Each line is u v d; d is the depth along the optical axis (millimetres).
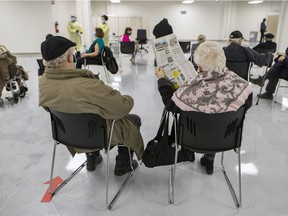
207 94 1377
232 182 1920
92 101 1390
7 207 1660
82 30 8750
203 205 1688
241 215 1599
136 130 1795
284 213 1609
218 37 15070
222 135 1507
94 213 1619
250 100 1464
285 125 2955
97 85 1403
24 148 2424
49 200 1728
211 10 14594
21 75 3885
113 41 10070
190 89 1412
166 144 1703
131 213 1620
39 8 8594
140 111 3395
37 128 2873
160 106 3594
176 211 1636
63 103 1399
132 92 4305
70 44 1432
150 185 1896
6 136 2672
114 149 2400
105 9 14281
